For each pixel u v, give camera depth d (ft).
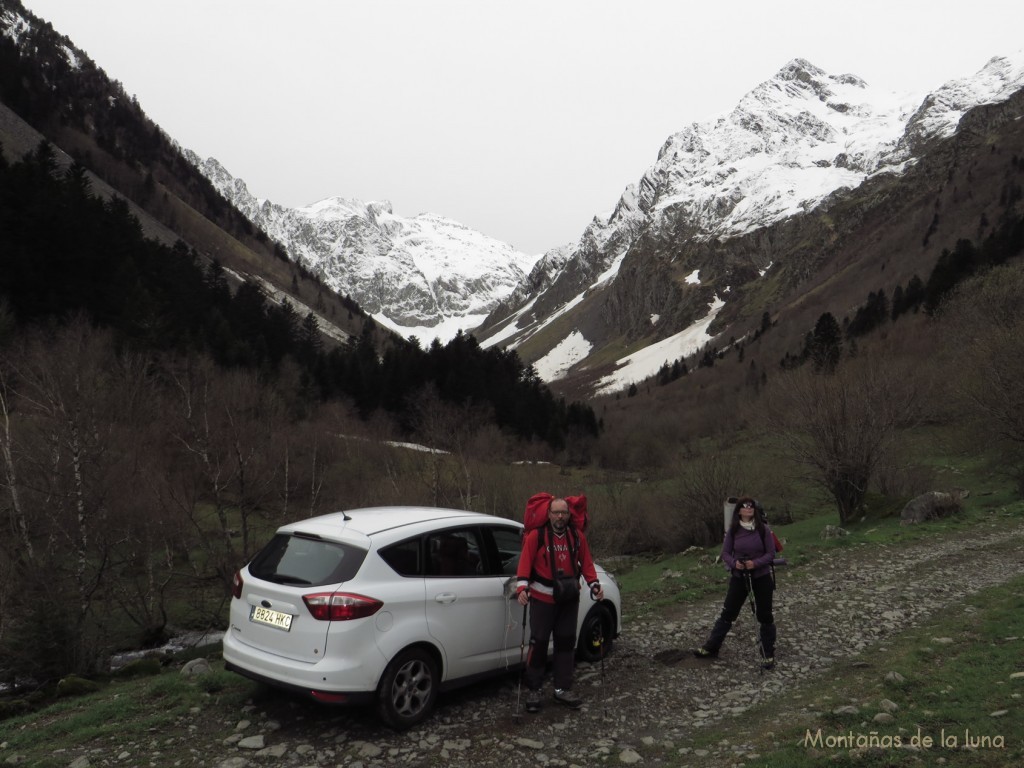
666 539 107.55
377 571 22.24
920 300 328.29
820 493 120.26
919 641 31.42
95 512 72.59
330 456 129.80
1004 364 92.94
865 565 54.24
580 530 25.21
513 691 26.40
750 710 24.31
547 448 220.23
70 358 92.63
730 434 188.96
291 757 20.71
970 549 58.23
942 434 118.32
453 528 25.26
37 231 199.31
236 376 142.61
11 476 70.33
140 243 298.15
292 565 23.03
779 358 406.62
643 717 23.95
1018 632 30.40
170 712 24.23
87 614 69.62
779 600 42.93
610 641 31.27
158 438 94.58
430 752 21.06
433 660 23.39
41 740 23.15
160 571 89.71
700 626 36.94
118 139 643.04
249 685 26.50
